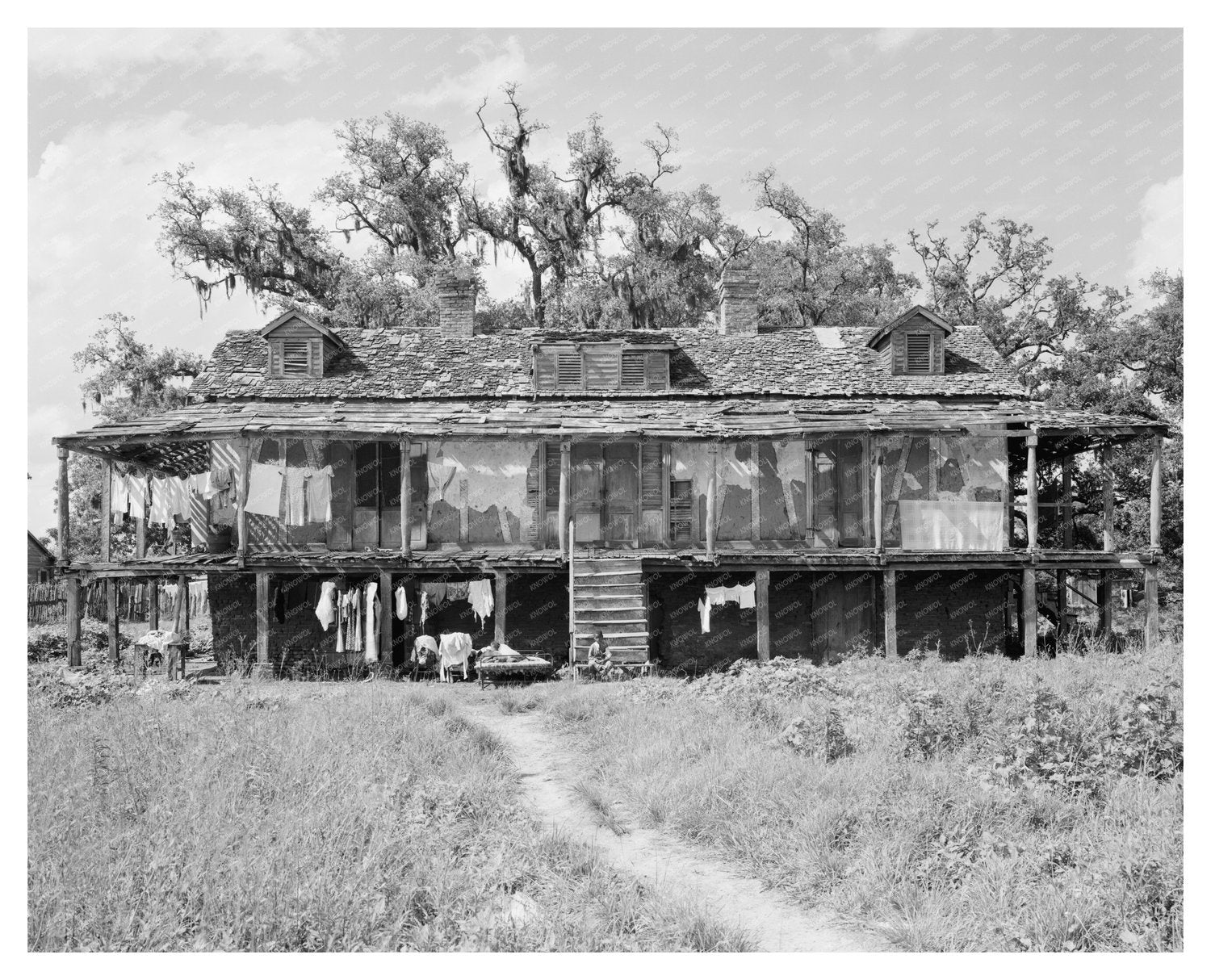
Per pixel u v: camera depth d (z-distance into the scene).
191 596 34.12
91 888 8.01
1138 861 8.08
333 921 7.68
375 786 10.67
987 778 10.19
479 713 17.89
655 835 10.39
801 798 10.26
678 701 16.59
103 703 16.48
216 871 8.27
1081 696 14.15
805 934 7.88
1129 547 35.41
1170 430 24.23
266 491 25.11
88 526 42.97
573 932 7.70
